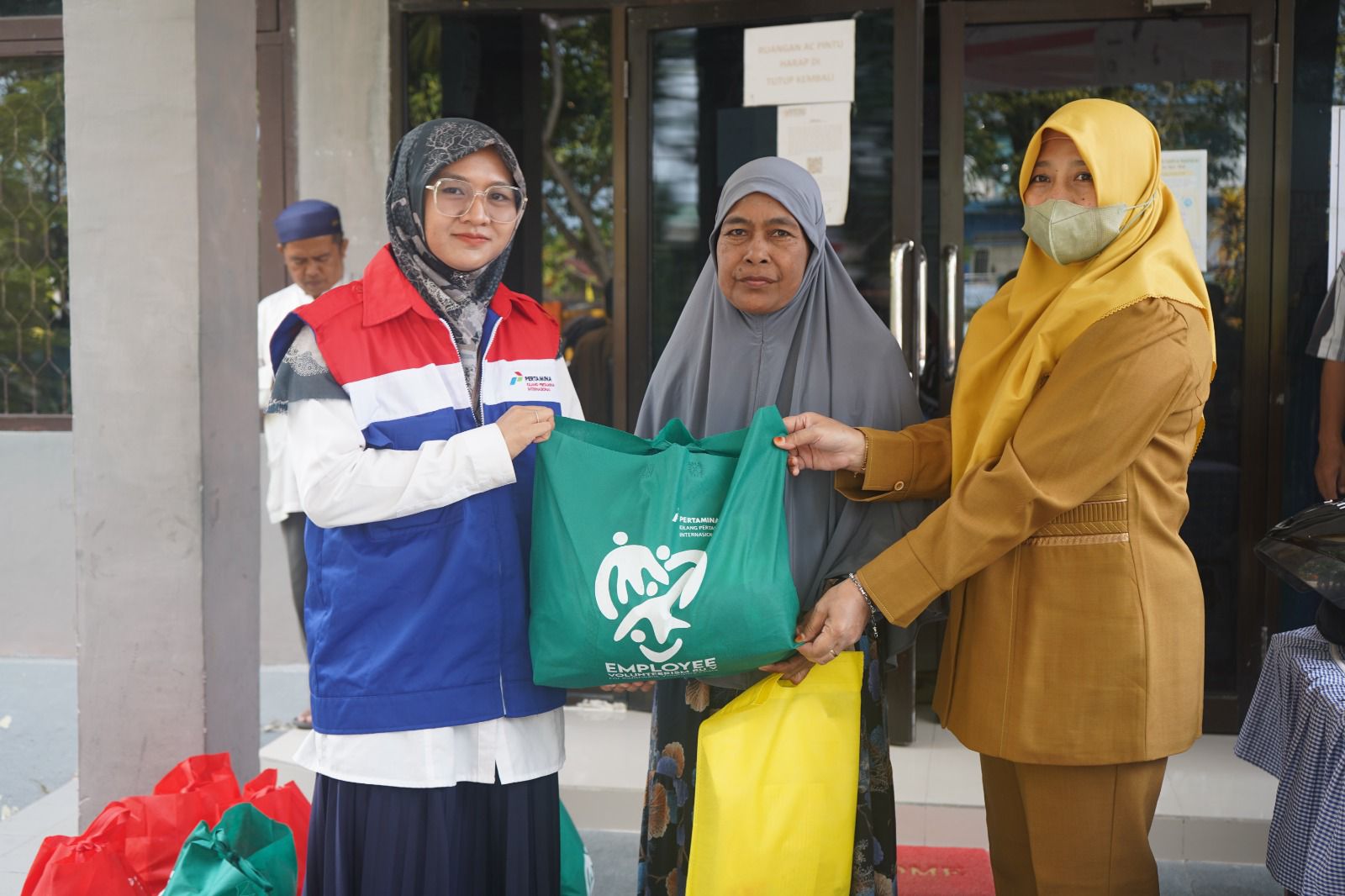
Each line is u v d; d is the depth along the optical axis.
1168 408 1.72
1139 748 1.75
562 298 3.99
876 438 1.92
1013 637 1.80
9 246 4.74
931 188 3.91
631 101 3.73
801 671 1.85
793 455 1.90
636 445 1.85
